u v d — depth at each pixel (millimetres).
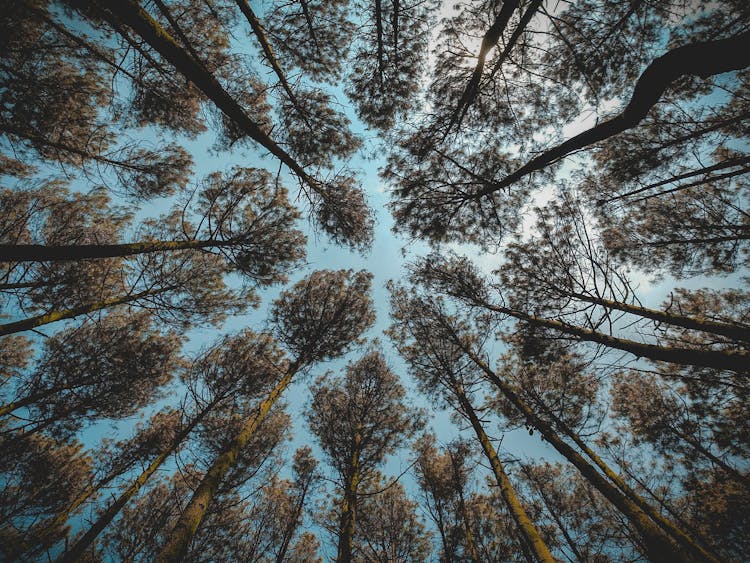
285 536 7402
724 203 5488
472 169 5574
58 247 4270
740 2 3826
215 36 5387
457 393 7594
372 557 7391
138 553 6367
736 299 6242
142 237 6930
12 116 4855
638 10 4105
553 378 7680
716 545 6676
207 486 4535
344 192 6594
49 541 5562
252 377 8352
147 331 8062
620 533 7461
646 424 8031
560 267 6039
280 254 7594
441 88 5145
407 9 4891
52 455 7422
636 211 6156
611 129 3129
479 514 8945
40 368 6512
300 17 5438
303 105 5828
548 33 3945
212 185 7324
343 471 7180
